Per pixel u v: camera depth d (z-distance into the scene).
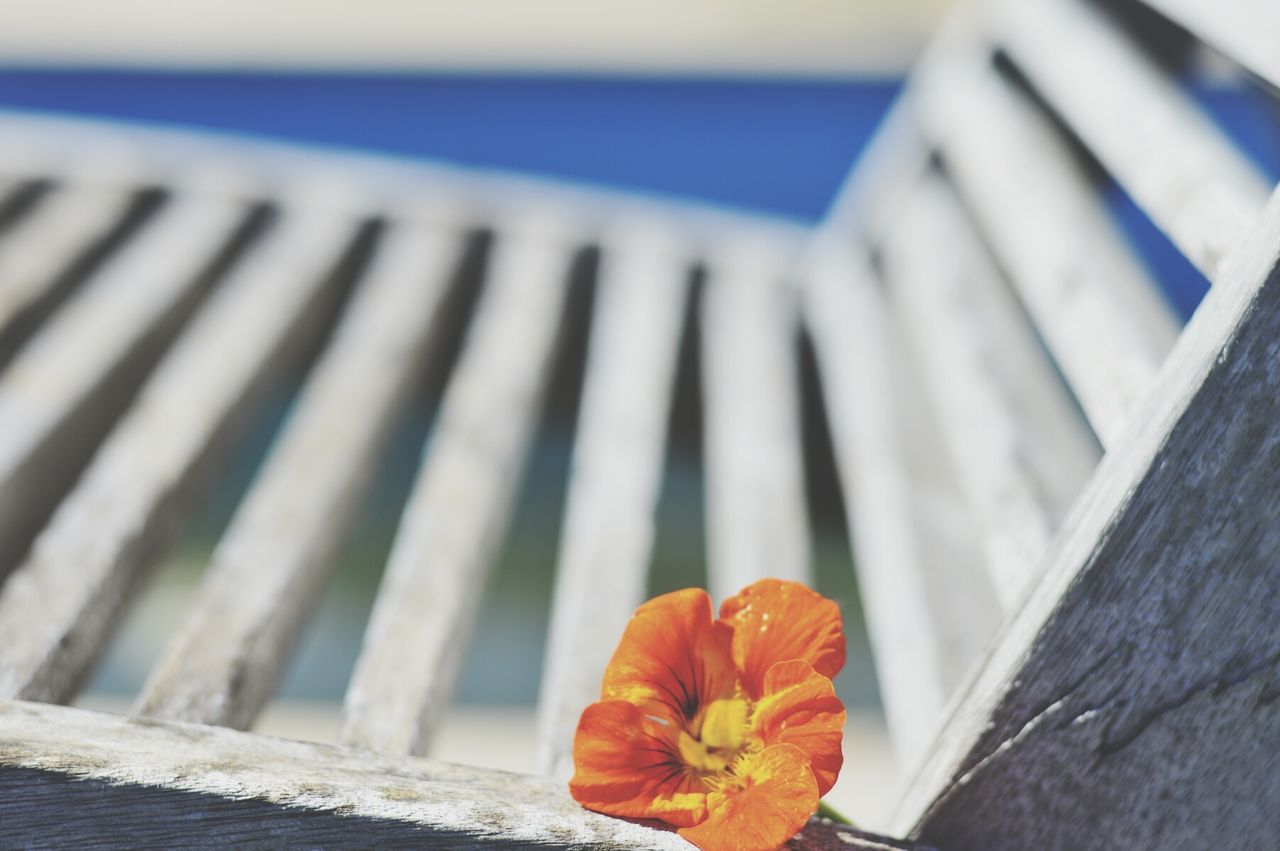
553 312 0.86
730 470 0.69
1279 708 0.40
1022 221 0.64
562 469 1.09
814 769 0.37
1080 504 0.41
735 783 0.38
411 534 0.56
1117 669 0.40
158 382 0.67
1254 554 0.39
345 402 0.68
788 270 0.98
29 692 0.46
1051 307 0.56
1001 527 0.54
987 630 0.53
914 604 0.55
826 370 0.86
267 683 0.49
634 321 0.87
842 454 0.75
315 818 0.39
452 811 0.39
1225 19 0.47
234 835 0.39
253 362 0.71
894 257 0.86
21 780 0.39
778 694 0.38
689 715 0.39
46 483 0.60
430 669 0.49
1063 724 0.40
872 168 0.96
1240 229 0.45
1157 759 0.41
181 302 0.80
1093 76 0.60
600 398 0.76
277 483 0.58
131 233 0.94
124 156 1.01
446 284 0.88
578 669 0.50
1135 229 0.79
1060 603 0.40
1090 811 0.41
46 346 0.69
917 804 0.42
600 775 0.38
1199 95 0.69
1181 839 0.41
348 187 1.00
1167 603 0.40
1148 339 0.50
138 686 0.84
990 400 0.60
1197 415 0.39
